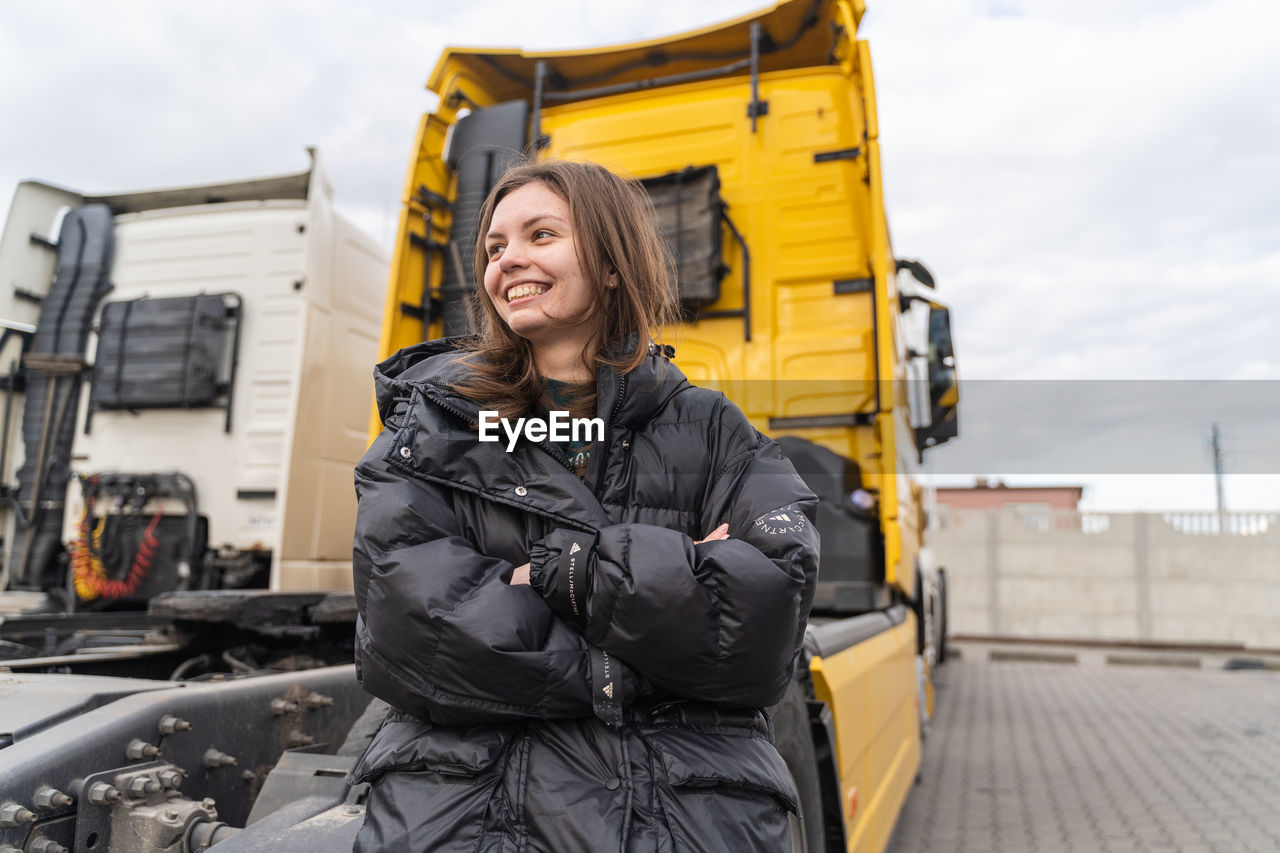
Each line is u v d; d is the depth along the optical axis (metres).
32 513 4.27
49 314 4.52
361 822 1.29
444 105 3.90
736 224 3.68
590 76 4.10
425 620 0.99
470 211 3.79
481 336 1.32
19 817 1.20
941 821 4.72
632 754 1.03
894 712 3.78
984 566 14.89
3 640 2.55
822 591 3.45
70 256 4.56
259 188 4.63
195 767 1.61
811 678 2.36
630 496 1.17
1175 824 4.67
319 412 4.27
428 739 1.03
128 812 1.33
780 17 3.67
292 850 1.18
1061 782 5.57
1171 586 13.99
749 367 3.58
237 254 4.42
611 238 1.22
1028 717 7.94
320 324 4.34
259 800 1.61
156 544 4.16
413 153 3.77
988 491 24.39
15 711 1.44
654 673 1.02
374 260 4.91
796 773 2.09
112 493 4.14
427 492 1.11
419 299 3.74
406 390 1.19
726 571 1.02
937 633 11.41
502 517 1.14
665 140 3.81
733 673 1.02
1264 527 13.68
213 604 2.49
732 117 3.76
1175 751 6.51
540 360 1.25
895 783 3.68
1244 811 4.92
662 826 0.99
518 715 1.01
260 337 4.32
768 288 3.62
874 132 3.48
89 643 2.62
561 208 1.21
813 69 3.72
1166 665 11.98
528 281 1.18
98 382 4.33
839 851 2.29
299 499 4.08
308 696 1.99
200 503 4.20
